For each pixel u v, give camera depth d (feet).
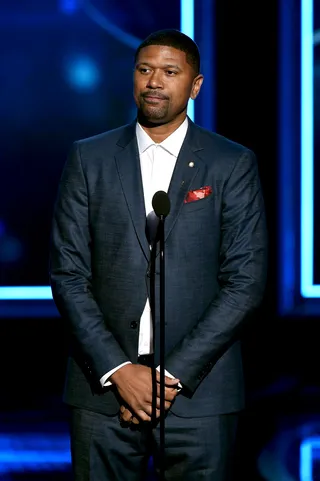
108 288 32.27
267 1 68.18
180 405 31.83
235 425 33.19
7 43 68.39
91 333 31.55
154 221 31.71
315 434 58.44
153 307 31.30
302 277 69.41
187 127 33.22
